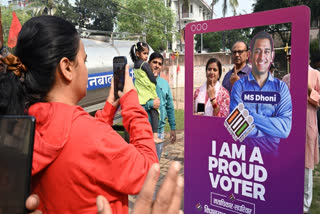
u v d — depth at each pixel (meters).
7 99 0.76
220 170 1.94
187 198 2.13
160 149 3.23
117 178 0.78
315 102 2.82
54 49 0.79
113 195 0.81
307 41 1.49
